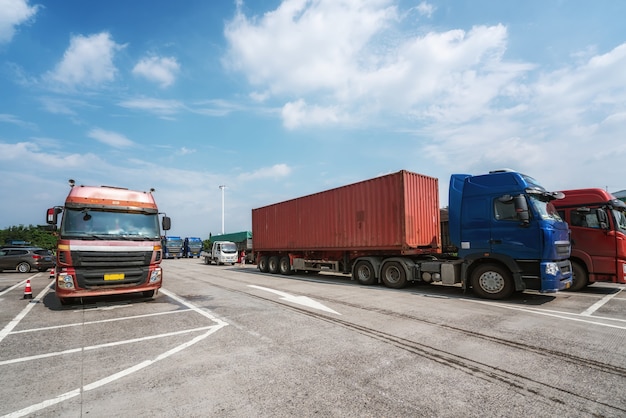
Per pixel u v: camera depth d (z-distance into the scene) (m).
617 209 9.82
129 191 9.20
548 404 3.12
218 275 17.39
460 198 9.31
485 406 3.09
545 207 8.45
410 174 11.38
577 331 5.54
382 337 5.31
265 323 6.31
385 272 11.44
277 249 17.31
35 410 3.14
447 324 6.07
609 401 3.18
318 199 14.59
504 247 8.38
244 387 3.55
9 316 7.32
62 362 4.43
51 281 15.18
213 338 5.38
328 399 3.25
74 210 8.27
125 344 5.16
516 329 5.68
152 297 9.56
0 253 20.42
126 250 8.45
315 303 8.30
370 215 12.09
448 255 11.79
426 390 3.43
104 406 3.20
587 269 9.66
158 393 3.45
